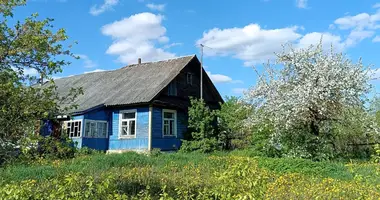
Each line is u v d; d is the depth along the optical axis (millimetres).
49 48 6738
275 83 16203
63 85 29688
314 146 15227
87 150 18875
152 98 20422
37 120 6320
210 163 12797
